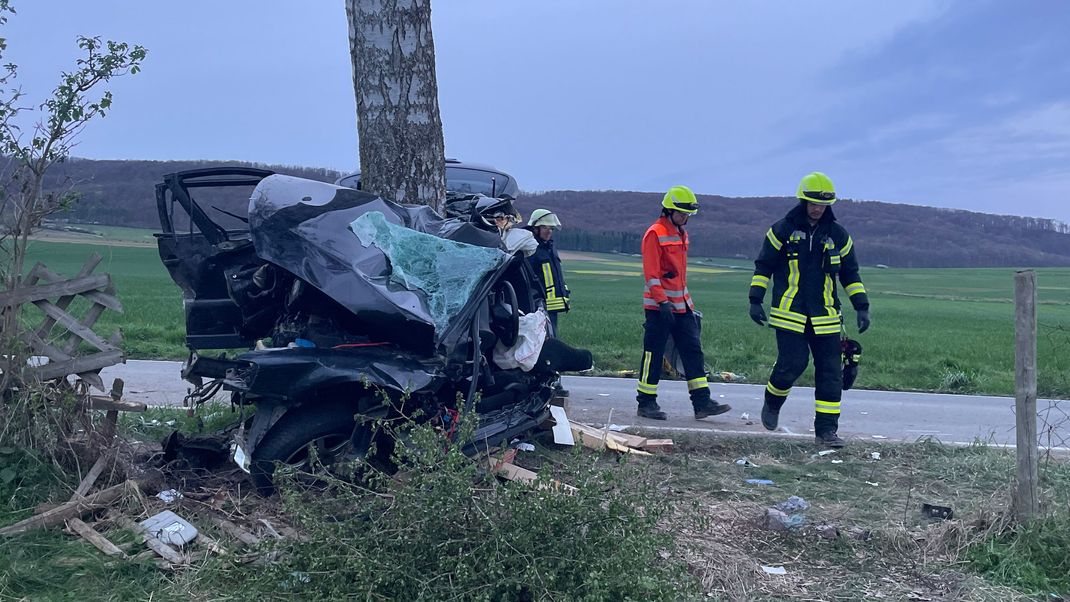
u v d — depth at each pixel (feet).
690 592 13.24
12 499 15.81
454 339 16.92
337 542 12.74
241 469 17.33
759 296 23.99
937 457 22.62
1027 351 15.70
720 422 27.99
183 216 20.72
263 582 12.73
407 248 17.97
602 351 44.91
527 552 12.38
